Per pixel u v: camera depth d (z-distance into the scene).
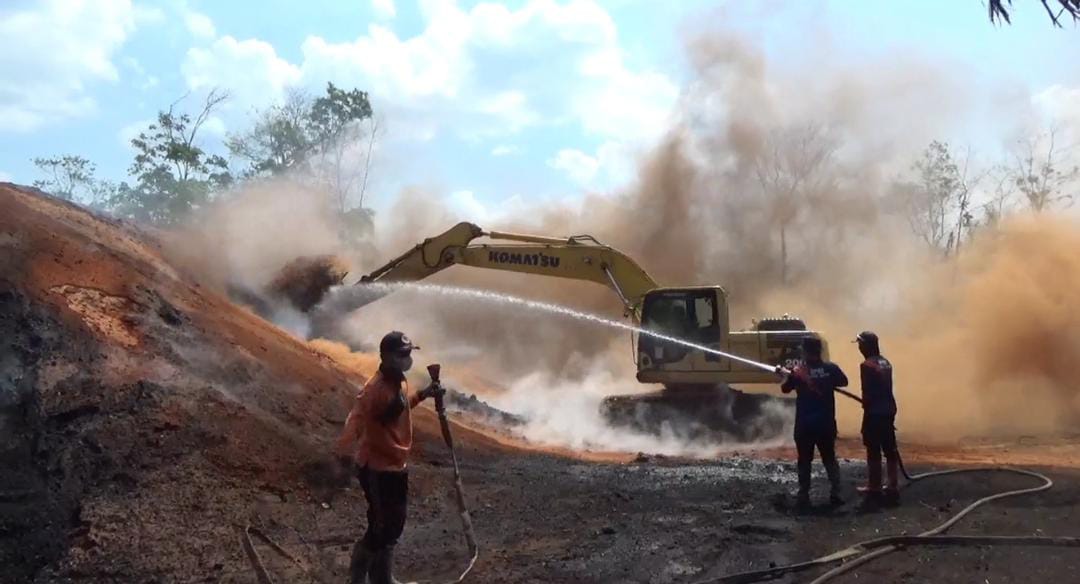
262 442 9.98
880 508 9.64
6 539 7.78
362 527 8.80
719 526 8.92
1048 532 8.38
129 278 12.38
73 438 8.97
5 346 9.60
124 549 7.74
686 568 7.51
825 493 10.65
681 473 12.54
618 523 9.13
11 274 10.59
